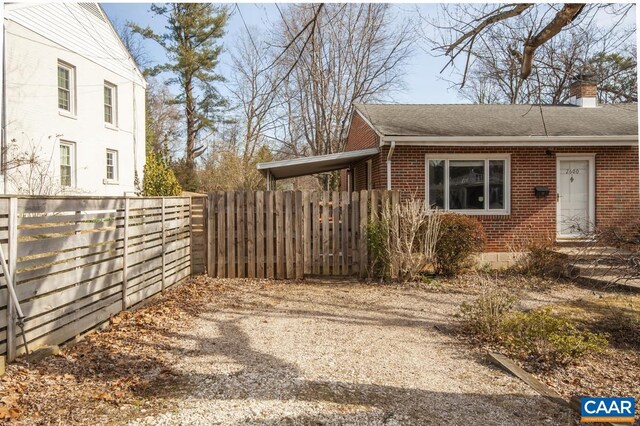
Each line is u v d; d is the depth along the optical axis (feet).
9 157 41.47
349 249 34.40
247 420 11.55
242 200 34.09
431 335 20.40
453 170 40.93
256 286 31.19
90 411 11.75
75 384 13.43
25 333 14.96
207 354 16.79
